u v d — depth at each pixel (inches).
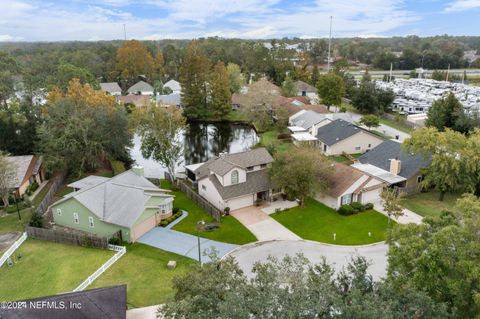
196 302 634.8
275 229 1409.9
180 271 1141.1
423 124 2908.5
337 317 553.3
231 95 3705.7
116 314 815.1
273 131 2923.2
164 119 1937.7
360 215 1513.3
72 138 1926.7
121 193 1449.3
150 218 1425.9
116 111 2113.7
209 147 2733.8
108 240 1284.4
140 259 1214.9
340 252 1240.2
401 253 729.0
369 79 4153.5
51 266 1170.6
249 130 3193.9
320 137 2450.8
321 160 1608.0
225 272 713.0
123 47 4955.7
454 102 2623.0
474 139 1582.2
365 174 1577.3
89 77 3649.1
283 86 3897.6
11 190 1663.4
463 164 1560.0
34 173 1894.7
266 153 1798.7
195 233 1396.4
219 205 1574.8
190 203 1678.2
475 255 660.1
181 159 2434.8
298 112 2950.3
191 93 3437.5
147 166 2303.2
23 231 1427.2
